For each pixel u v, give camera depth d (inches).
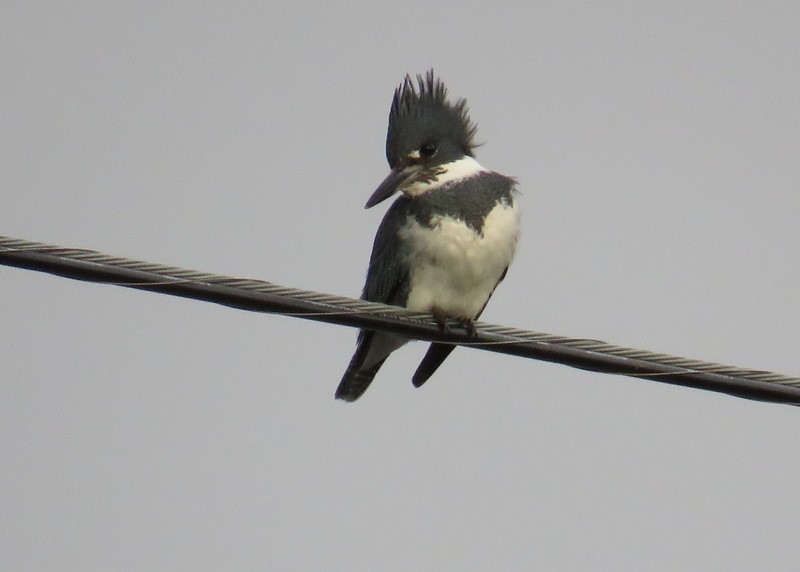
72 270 323.6
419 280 448.5
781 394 353.4
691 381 354.9
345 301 358.3
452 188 449.4
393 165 467.8
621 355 358.9
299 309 353.1
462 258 444.5
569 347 362.3
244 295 341.4
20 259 318.0
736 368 353.1
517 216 454.0
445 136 468.1
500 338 376.5
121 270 326.3
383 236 462.6
